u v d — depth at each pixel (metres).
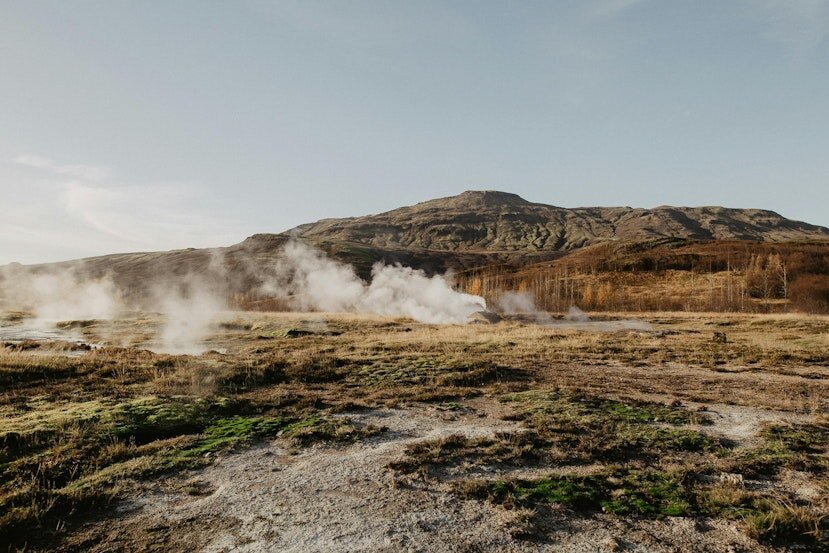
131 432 10.62
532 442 9.96
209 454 9.48
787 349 26.05
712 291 88.69
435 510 7.09
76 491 7.67
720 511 7.07
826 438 10.48
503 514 6.94
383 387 16.36
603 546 6.12
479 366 19.39
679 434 10.56
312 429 10.91
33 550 6.07
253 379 17.00
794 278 93.88
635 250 161.88
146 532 6.54
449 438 10.13
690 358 23.33
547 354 24.67
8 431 10.09
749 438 10.49
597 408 12.91
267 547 6.09
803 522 6.52
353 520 6.80
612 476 8.30
